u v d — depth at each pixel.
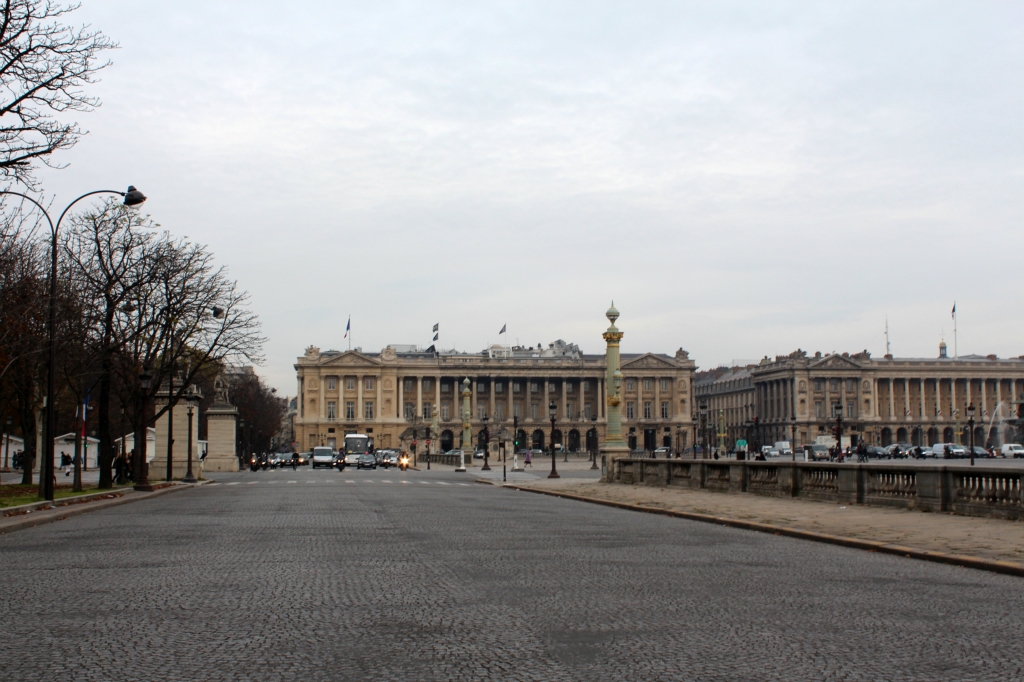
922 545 20.30
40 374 60.62
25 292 44.44
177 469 74.44
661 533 24.97
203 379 72.56
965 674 9.72
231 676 9.66
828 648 10.85
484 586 15.29
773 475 38.69
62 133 30.89
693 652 10.65
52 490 37.50
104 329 53.97
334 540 22.67
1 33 29.30
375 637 11.43
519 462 142.50
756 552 20.39
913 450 146.75
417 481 71.00
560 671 9.82
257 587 15.16
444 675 9.67
